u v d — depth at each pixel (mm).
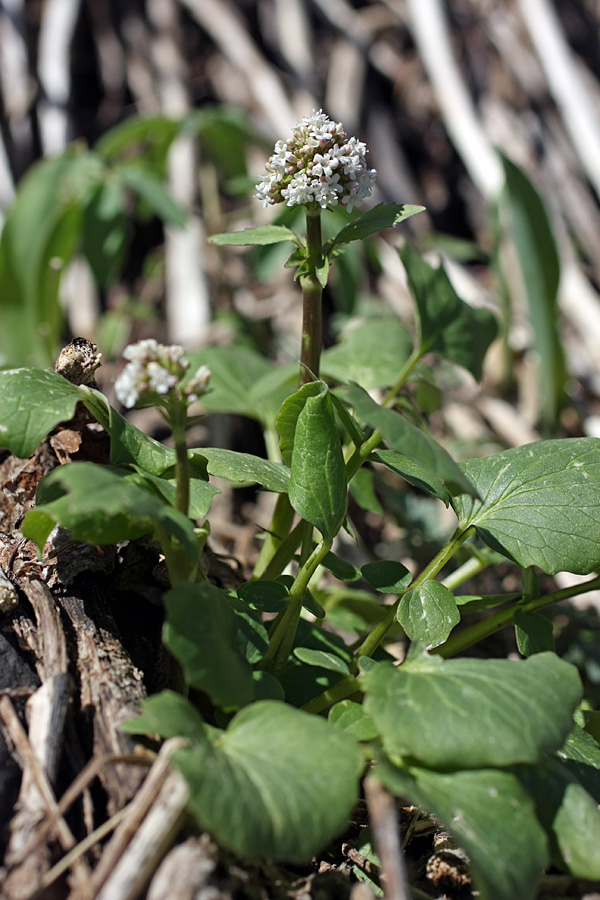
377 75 1105
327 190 518
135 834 479
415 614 519
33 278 800
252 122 1044
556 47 1044
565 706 489
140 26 1132
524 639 528
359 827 519
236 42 1104
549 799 492
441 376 851
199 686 484
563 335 940
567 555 524
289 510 559
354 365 631
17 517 562
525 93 1052
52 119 1057
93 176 796
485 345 625
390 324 647
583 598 648
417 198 1054
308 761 478
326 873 500
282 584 521
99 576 544
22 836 483
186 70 1113
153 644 542
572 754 518
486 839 476
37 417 515
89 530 501
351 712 507
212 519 677
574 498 532
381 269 848
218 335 861
